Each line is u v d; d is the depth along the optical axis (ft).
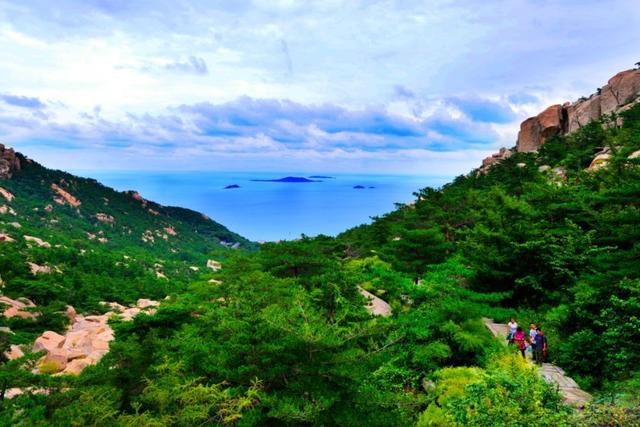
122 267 430.20
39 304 231.71
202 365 36.86
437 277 58.54
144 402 41.57
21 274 258.16
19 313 174.40
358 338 42.29
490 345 52.80
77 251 432.25
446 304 54.54
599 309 53.78
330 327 36.96
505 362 46.75
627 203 71.92
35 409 37.55
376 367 38.83
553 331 60.54
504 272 77.87
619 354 43.62
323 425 32.78
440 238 87.25
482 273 81.82
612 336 46.98
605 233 72.59
